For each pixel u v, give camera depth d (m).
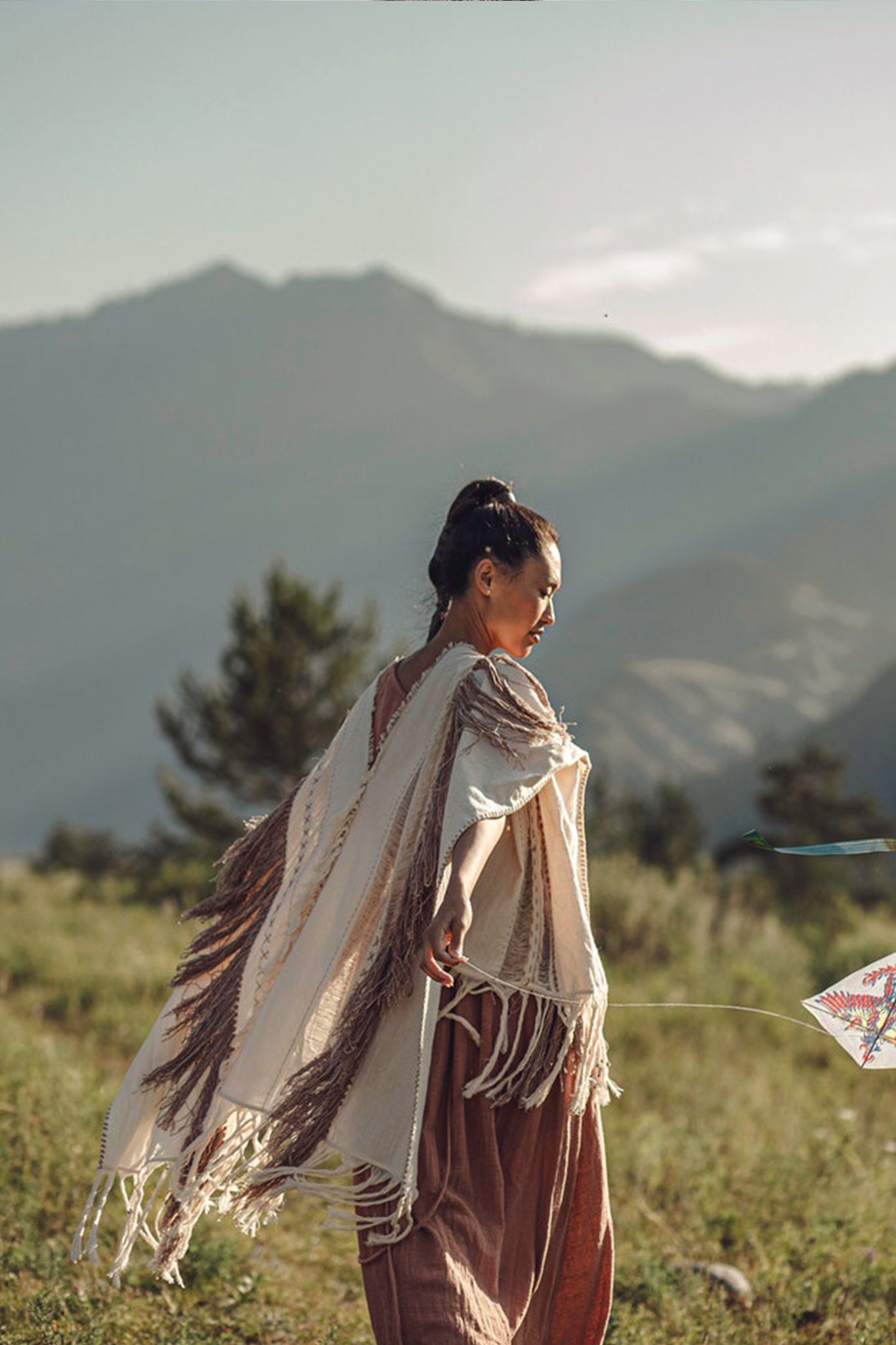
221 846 28.47
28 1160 7.89
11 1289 6.19
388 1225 4.09
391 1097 4.14
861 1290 6.65
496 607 4.56
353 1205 4.13
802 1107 11.74
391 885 4.31
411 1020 4.18
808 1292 6.62
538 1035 4.27
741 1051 14.29
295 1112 4.16
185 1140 4.55
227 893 4.75
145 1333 5.86
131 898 27.36
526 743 4.24
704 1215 7.83
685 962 18.73
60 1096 8.98
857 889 29.72
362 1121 4.14
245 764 27.78
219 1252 6.59
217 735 27.27
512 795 4.18
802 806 31.08
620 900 20.14
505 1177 4.25
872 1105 12.34
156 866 30.75
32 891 29.44
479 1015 4.26
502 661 4.39
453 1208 4.12
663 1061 13.27
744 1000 17.12
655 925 19.64
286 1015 4.40
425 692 4.42
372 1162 4.10
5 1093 9.11
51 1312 5.66
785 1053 14.39
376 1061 4.18
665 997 16.88
